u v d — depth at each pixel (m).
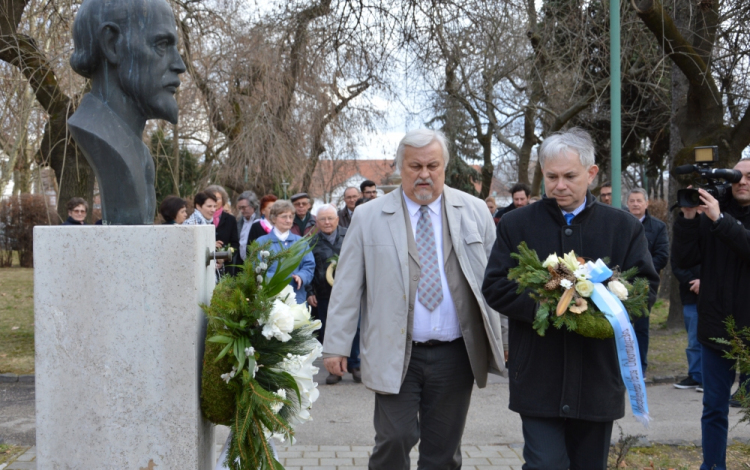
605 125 15.52
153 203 2.58
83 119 2.41
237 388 2.28
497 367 3.16
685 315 6.21
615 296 2.53
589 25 8.87
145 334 2.23
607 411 2.69
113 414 2.23
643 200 6.36
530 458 2.72
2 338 8.27
